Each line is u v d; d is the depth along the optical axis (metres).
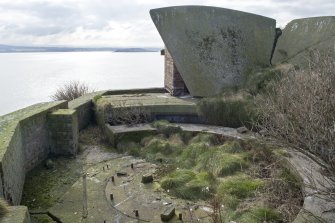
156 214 5.44
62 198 6.05
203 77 10.14
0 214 3.64
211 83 10.05
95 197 6.05
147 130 8.54
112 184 6.54
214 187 6.04
